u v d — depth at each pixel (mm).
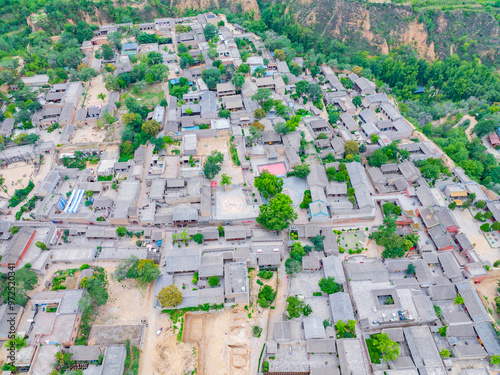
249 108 197000
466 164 184000
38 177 168250
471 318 125938
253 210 155125
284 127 181625
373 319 122688
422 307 125625
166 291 120688
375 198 163750
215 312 125438
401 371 112750
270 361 115062
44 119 191750
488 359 118125
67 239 145625
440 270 140875
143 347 115812
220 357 115812
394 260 139000
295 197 164125
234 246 143250
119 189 159125
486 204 160125
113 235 144375
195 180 166125
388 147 184125
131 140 183875
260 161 178750
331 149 185250
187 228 148500
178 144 185000
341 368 111438
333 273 131750
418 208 157750
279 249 139250
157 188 158875
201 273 129875
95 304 124688
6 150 174375
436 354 116062
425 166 175750
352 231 153500
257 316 123875
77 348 111312
